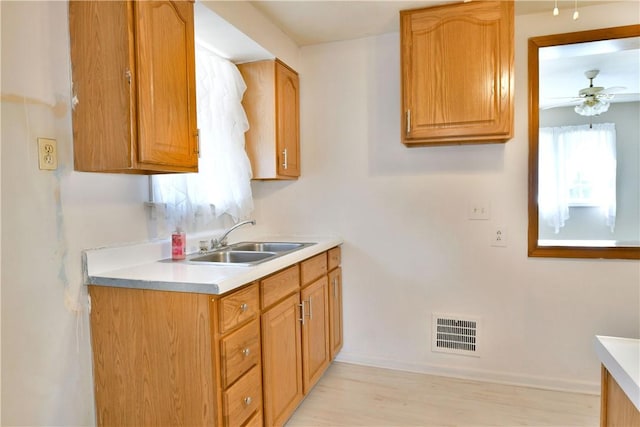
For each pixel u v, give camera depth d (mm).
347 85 2730
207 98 2104
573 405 2188
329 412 2145
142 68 1431
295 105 2750
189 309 1449
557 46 2320
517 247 2420
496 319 2477
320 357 2400
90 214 1588
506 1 2105
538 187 2379
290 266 2033
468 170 2492
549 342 2393
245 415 1603
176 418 1493
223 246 2365
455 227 2535
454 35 2180
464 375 2545
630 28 2193
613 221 5090
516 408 2166
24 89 1338
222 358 1459
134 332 1521
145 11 1442
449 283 2562
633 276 2252
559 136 5254
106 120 1443
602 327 2307
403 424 2025
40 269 1396
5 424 1290
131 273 1598
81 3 1454
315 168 2830
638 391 692
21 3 1327
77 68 1474
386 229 2686
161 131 1519
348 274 2787
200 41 2168
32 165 1364
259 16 2234
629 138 5078
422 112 2250
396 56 2613
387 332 2711
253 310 1679
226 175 2250
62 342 1470
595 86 4023
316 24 2439
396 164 2646
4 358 1286
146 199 1876
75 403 1516
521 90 2369
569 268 2344
